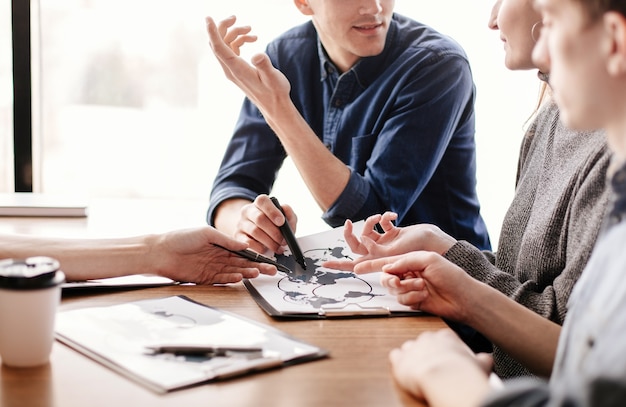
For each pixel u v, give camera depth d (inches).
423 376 27.5
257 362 29.7
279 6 91.8
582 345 24.9
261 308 38.4
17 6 79.0
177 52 95.2
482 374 27.7
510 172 94.4
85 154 96.5
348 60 67.3
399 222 63.7
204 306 37.5
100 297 39.4
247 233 49.1
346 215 61.6
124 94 95.7
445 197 68.3
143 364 29.4
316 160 60.2
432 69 64.3
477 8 90.8
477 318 37.8
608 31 24.3
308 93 70.5
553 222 42.7
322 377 29.4
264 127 68.8
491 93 92.4
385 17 63.3
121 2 93.3
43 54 92.9
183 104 96.7
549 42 27.0
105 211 66.9
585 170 40.6
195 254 43.0
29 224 59.1
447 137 64.9
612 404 20.4
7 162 89.6
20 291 28.5
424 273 38.6
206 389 27.7
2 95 88.0
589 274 26.4
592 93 25.4
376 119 66.5
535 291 43.0
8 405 26.0
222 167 69.7
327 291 41.4
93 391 27.2
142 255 42.4
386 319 37.4
